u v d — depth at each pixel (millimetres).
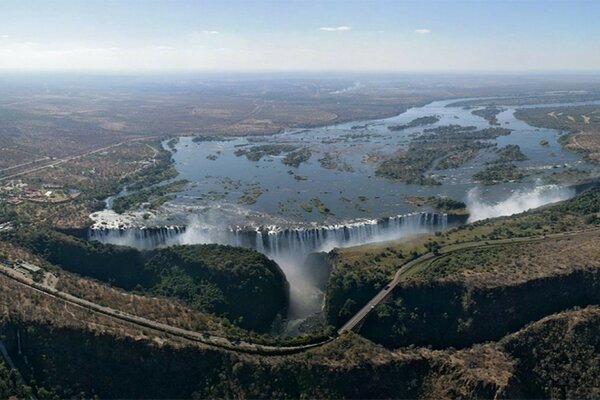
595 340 154625
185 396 148250
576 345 153750
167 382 150375
